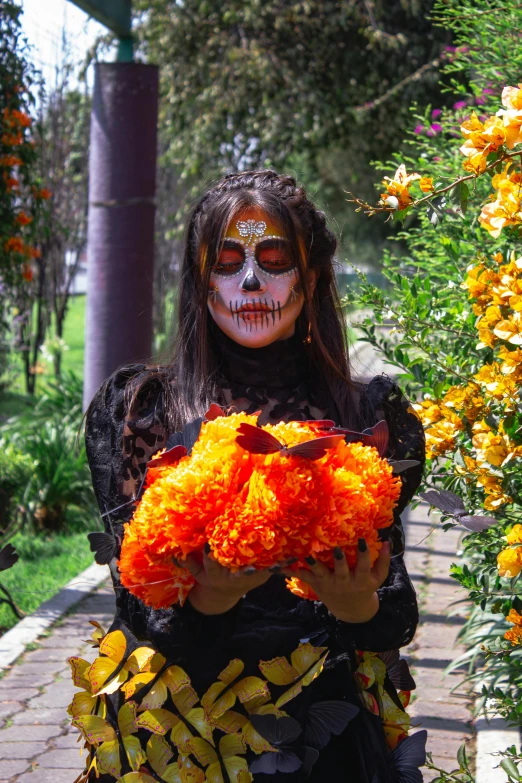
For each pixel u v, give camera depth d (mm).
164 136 11383
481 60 3670
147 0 10594
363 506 1451
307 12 9844
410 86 9859
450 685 3705
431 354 2689
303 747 1572
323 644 1675
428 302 2748
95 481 1784
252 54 10102
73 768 3211
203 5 10273
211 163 10875
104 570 5250
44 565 5453
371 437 1615
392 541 1786
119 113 5781
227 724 1604
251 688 1599
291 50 10125
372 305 2715
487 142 2164
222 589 1481
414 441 1889
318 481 1442
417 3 9539
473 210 3250
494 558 2484
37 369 10828
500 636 3037
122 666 1662
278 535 1418
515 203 2170
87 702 1685
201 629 1573
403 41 9500
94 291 5953
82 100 11406
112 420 1788
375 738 1655
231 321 1812
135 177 5836
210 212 1837
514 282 2174
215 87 10484
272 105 10352
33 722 3535
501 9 3443
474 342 2643
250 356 1851
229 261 1818
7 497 3053
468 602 4492
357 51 10078
